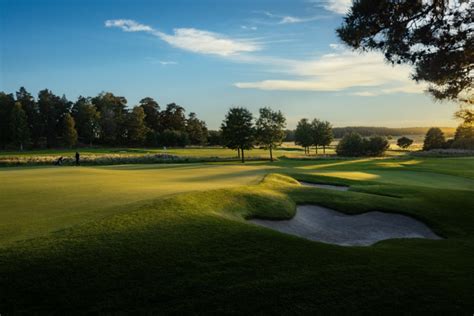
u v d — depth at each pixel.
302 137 101.69
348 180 26.75
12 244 8.27
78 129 131.00
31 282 6.86
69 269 7.35
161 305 6.44
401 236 14.32
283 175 25.66
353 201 17.45
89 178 22.27
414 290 7.31
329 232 14.20
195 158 60.16
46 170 28.84
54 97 142.75
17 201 13.20
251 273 7.74
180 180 21.88
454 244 12.25
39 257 7.69
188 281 7.24
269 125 67.81
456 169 42.91
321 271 8.03
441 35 11.55
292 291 7.07
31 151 92.81
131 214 10.95
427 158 74.25
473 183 31.12
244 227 10.67
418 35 11.72
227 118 65.81
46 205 12.43
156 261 7.95
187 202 12.83
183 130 155.25
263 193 16.36
